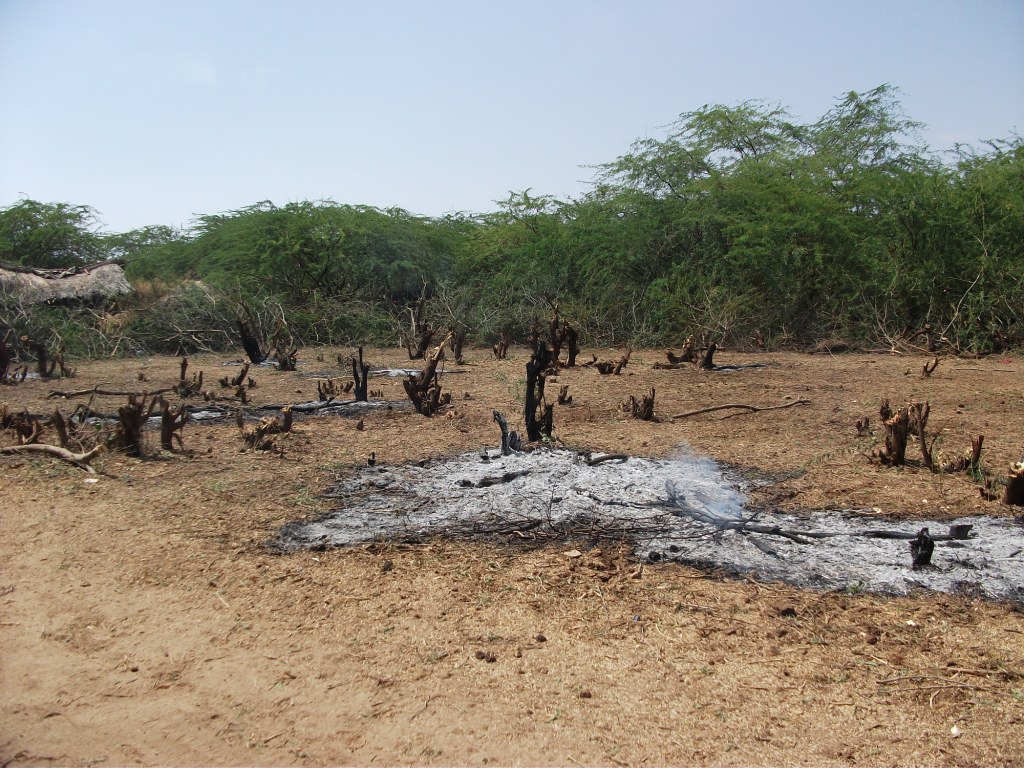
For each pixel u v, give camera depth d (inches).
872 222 762.2
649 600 178.1
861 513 231.6
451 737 132.3
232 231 894.4
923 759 124.6
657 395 436.1
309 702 143.2
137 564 201.3
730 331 695.1
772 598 178.2
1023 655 153.8
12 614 177.2
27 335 629.0
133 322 712.4
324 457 299.1
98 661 158.2
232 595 183.8
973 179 764.0
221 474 276.7
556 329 555.8
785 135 909.2
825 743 128.6
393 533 218.8
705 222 759.7
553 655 156.0
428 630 166.4
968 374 516.1
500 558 201.2
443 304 800.9
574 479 261.9
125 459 295.1
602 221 822.5
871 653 155.3
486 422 360.8
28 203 1031.6
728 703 139.7
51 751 131.6
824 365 572.7
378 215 917.8
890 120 904.9
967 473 267.4
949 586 183.0
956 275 700.0
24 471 279.9
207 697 145.7
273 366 596.4
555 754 127.4
